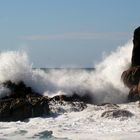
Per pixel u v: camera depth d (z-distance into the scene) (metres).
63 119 34.78
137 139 29.11
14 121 35.03
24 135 30.64
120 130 31.50
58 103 37.47
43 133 30.94
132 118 34.50
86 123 33.56
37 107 35.72
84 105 37.75
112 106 37.97
